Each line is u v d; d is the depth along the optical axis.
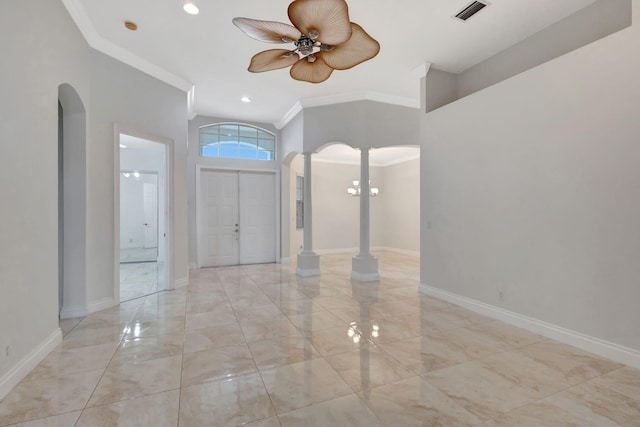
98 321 3.38
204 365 2.44
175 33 3.57
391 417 1.82
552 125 2.97
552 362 2.50
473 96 3.78
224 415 1.83
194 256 6.57
